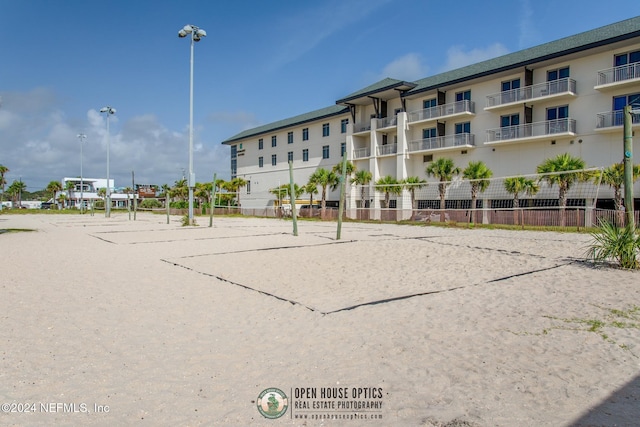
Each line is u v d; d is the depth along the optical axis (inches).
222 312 191.5
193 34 894.4
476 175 1034.7
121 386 116.2
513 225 881.5
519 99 1085.8
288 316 185.3
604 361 132.3
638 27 892.0
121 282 259.9
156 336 157.9
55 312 189.5
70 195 3654.0
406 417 100.1
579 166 856.9
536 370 126.0
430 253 405.1
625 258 304.0
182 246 475.8
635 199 860.6
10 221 1219.9
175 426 96.1
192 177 926.4
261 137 2025.1
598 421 96.6
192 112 911.0
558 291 233.5
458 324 172.9
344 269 310.8
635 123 871.7
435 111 1288.1
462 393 111.8
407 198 1282.0
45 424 96.4
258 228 829.8
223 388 115.6
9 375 122.2
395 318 181.9
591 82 973.2
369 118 1542.8
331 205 1603.1
